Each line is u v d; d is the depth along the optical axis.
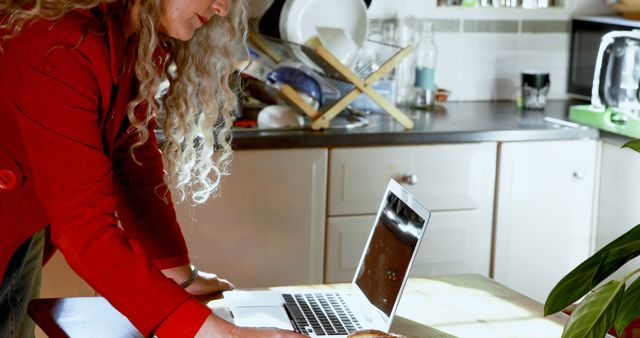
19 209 1.84
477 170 3.37
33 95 1.66
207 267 3.19
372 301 1.91
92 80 1.70
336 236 3.28
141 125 1.87
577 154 3.46
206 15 1.81
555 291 1.38
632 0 3.70
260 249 3.22
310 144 3.17
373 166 3.26
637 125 3.31
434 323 1.90
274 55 3.60
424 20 3.85
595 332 1.31
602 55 3.41
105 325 1.82
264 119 3.24
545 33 4.01
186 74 2.06
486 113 3.70
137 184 2.06
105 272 1.68
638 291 1.35
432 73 3.72
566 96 4.06
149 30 1.78
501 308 2.00
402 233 1.88
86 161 1.68
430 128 3.34
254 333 1.65
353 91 3.28
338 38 3.47
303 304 1.99
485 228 3.43
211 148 2.13
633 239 1.34
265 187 3.17
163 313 1.67
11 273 1.92
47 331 1.84
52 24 1.67
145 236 2.05
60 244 1.71
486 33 3.95
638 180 3.34
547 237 3.51
